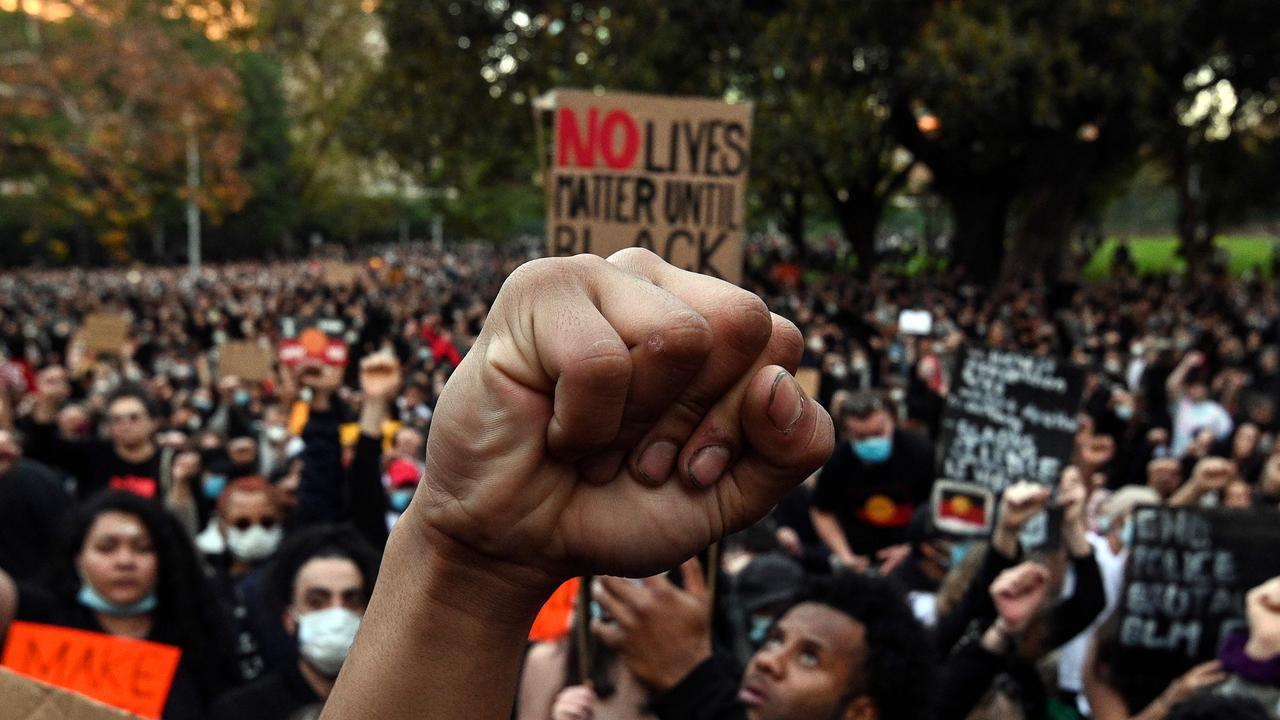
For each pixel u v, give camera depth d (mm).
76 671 2875
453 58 24750
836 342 14203
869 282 32281
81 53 24188
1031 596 2721
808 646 2256
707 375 742
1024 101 22312
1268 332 17781
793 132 21766
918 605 4004
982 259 31391
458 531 766
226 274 52000
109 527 2994
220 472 5691
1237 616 3791
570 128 3713
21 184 49375
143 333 18016
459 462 751
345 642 2955
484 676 798
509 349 729
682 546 767
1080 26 21438
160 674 2898
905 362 11820
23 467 4523
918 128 29281
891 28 22125
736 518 785
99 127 24672
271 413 8016
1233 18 22891
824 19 22375
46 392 6340
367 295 28625
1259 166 32219
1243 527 3844
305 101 54125
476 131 26000
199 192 29719
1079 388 5285
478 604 791
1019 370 5379
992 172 30375
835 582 2342
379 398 3967
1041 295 25422
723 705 1995
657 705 2027
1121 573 4180
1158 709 3217
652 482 755
